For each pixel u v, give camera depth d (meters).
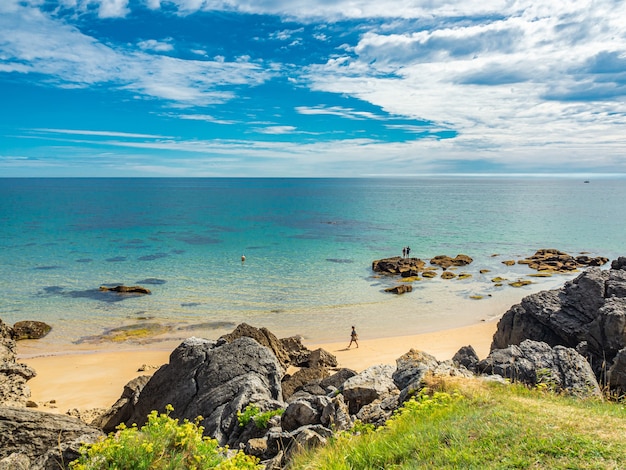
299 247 83.00
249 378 16.22
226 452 11.23
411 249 81.69
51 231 100.50
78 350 34.94
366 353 34.12
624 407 11.07
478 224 119.81
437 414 10.21
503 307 47.00
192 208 170.50
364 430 11.07
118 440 8.92
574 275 61.59
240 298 49.38
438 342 36.66
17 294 50.03
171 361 18.55
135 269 62.94
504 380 14.27
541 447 7.75
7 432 14.56
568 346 26.28
